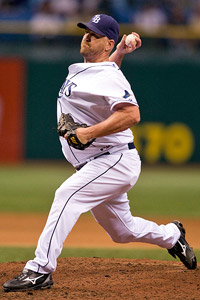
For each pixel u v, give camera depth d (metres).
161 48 60.00
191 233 28.00
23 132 59.47
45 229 14.62
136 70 59.44
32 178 50.19
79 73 14.86
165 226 17.28
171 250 17.48
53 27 59.34
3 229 28.77
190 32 59.94
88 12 63.72
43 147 59.78
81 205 14.78
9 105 59.00
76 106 14.90
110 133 14.27
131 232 16.39
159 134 59.97
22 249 23.27
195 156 60.66
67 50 59.31
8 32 59.09
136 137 59.66
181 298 13.99
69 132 14.35
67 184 14.78
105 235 27.55
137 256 21.80
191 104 60.03
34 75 59.19
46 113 59.44
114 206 15.83
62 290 14.74
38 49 59.22
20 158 59.75
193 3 65.69
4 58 58.81
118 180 15.02
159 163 60.34
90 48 15.09
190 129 60.28
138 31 59.31
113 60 17.53
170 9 65.00
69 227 14.62
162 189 46.09
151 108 59.72
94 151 15.09
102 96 14.40
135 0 64.88
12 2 63.72
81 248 23.58
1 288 15.13
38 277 14.51
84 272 17.14
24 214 33.88
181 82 59.81
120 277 16.38
